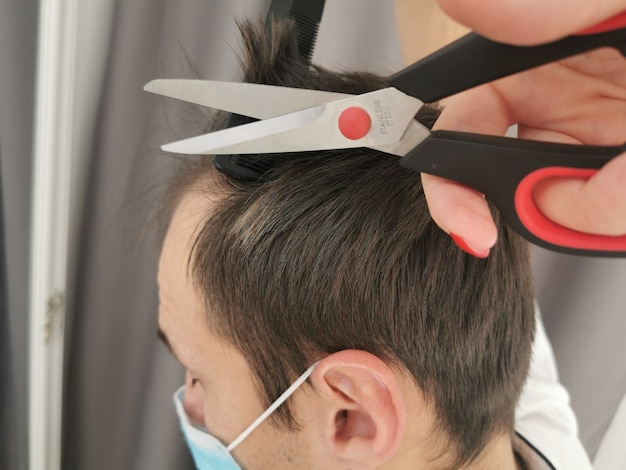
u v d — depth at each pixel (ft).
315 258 1.50
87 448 3.36
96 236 2.91
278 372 1.64
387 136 1.29
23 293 2.82
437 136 1.08
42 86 2.31
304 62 1.64
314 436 1.68
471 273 1.58
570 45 0.90
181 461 3.24
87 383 3.23
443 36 2.11
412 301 1.53
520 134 1.35
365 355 1.49
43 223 2.50
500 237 1.65
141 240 2.87
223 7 2.42
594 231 0.95
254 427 1.75
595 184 0.88
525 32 0.73
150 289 2.98
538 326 2.55
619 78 1.18
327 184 1.52
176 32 2.50
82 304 3.07
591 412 2.94
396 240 1.50
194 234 1.67
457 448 1.73
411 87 1.06
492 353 1.69
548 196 1.03
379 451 1.55
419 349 1.57
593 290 2.79
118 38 2.50
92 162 2.77
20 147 2.56
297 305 1.53
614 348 2.83
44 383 2.80
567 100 1.25
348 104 1.29
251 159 1.54
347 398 1.57
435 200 1.09
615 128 1.23
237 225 1.55
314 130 1.30
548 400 2.42
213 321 1.67
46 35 2.24
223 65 2.47
